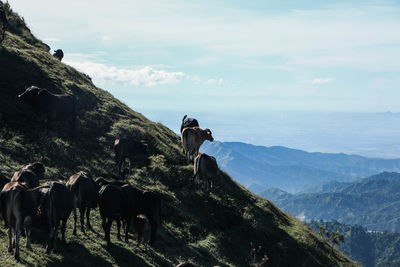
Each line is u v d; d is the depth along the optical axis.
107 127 27.00
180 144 32.72
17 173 13.23
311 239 27.20
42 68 28.78
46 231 11.92
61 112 22.27
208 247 19.33
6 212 10.62
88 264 12.09
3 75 25.11
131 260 13.57
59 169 19.42
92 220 15.82
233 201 25.81
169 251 16.66
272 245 23.42
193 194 23.70
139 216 15.47
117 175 21.80
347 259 28.81
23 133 21.14
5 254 10.66
